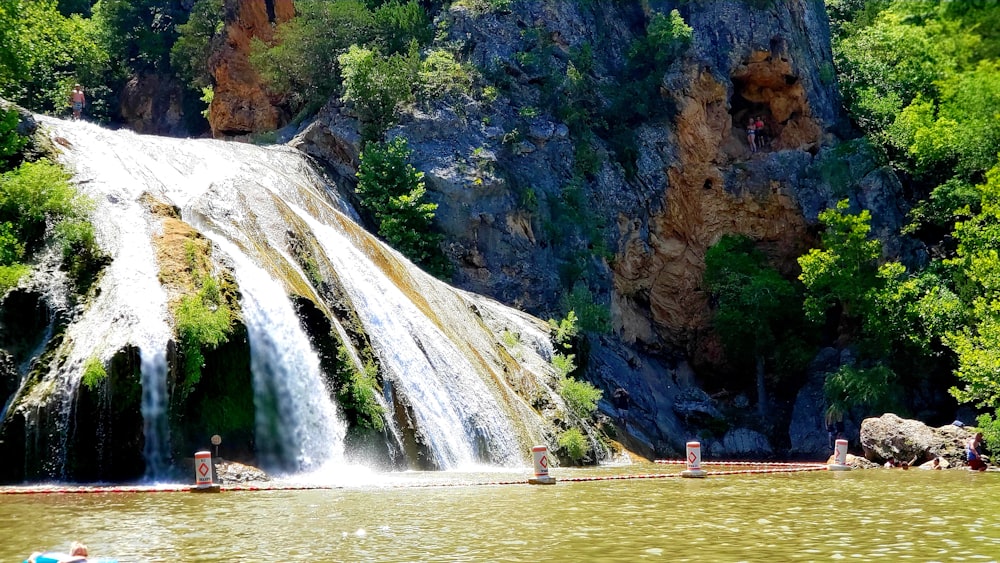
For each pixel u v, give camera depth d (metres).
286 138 59.97
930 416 50.34
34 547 14.55
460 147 54.47
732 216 61.09
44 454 23.94
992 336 38.34
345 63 55.88
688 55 61.72
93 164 34.06
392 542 15.28
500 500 21.70
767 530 16.91
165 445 24.84
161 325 25.83
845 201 55.66
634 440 46.69
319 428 28.94
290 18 69.00
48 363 25.38
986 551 14.73
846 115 66.19
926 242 59.34
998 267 41.00
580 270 54.56
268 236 34.41
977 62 41.47
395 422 31.50
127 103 82.50
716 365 59.69
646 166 59.94
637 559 13.84
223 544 14.99
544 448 27.28
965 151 53.12
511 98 58.50
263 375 27.89
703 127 61.06
